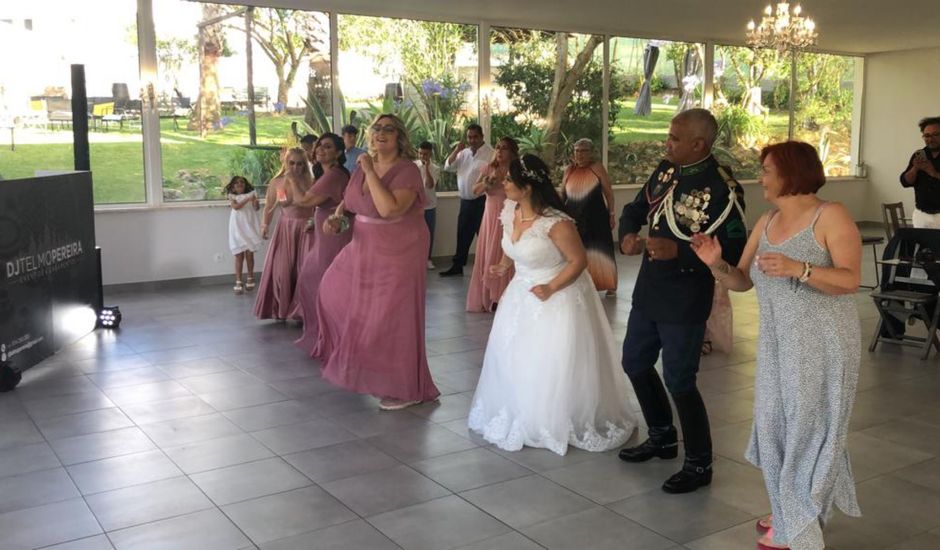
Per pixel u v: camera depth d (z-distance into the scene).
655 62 12.26
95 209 8.35
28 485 3.67
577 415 4.09
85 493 3.59
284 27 9.24
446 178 10.56
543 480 3.72
